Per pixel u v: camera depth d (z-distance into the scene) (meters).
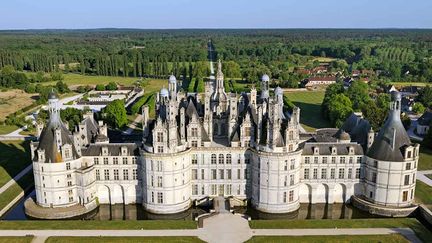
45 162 146.25
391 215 148.62
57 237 129.25
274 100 153.00
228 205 151.75
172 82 170.38
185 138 155.25
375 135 163.75
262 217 153.00
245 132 153.12
